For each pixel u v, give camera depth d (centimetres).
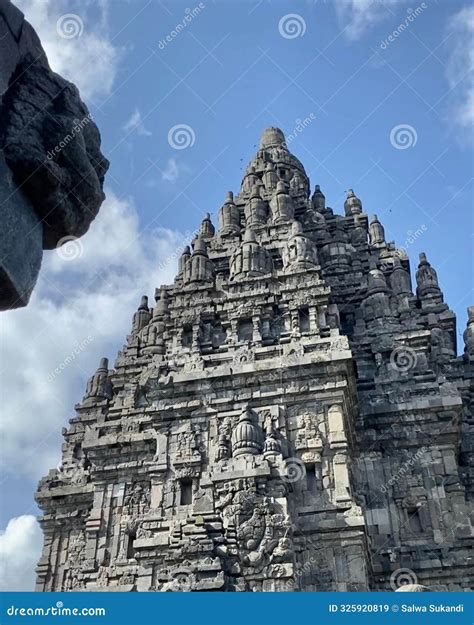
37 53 943
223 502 2906
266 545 2753
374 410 3553
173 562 2739
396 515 3319
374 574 3144
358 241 4872
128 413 3891
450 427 3488
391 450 3491
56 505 4125
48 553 4006
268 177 5397
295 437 3141
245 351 3491
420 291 4641
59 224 968
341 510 2933
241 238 4578
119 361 4597
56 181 912
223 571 2686
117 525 3347
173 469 3206
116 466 3488
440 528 3262
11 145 868
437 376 3969
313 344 3397
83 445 3612
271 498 2897
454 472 3391
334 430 3120
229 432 3212
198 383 3356
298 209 5016
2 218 844
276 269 4134
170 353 3684
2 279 855
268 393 3262
